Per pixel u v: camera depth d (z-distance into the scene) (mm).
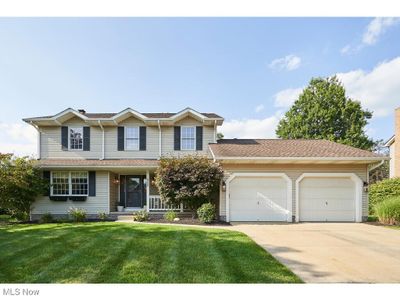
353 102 31188
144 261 5906
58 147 16016
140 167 14344
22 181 13016
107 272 5266
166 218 13141
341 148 14828
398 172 21500
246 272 5289
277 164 13391
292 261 6145
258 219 13180
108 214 14391
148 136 16250
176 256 6293
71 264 5727
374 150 38625
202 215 12250
